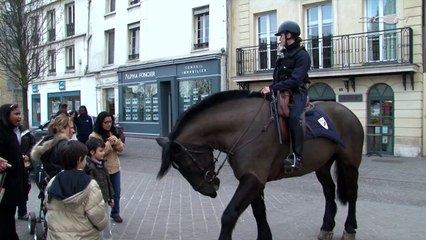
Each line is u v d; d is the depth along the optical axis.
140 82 24.12
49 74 30.89
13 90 32.78
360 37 16.20
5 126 5.12
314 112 5.15
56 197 3.62
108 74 26.16
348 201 5.78
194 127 4.64
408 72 15.20
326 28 17.38
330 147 5.23
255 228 6.52
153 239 6.00
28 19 17.53
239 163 4.58
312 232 6.27
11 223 5.21
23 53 17.42
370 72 15.59
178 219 7.11
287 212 7.54
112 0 26.30
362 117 16.34
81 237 3.69
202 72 20.81
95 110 27.20
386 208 7.82
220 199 8.72
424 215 7.27
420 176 11.34
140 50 24.36
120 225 6.75
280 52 5.06
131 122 24.75
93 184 3.76
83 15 27.83
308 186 10.16
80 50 28.19
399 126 15.60
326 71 16.55
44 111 31.67
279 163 4.81
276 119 4.65
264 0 18.80
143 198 8.84
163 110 23.06
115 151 6.94
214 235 6.16
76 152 3.76
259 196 5.16
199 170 4.59
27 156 6.41
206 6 20.92
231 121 4.66
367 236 6.02
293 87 4.73
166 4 22.72
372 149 16.22
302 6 17.75
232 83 19.94
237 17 19.75
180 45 22.08
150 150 17.84
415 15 15.19
